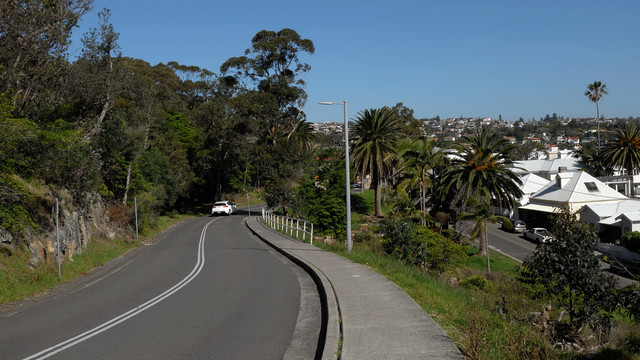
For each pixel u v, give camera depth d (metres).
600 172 82.12
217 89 77.06
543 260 10.46
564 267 9.99
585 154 86.56
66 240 19.19
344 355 6.19
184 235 34.38
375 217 54.09
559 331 9.30
